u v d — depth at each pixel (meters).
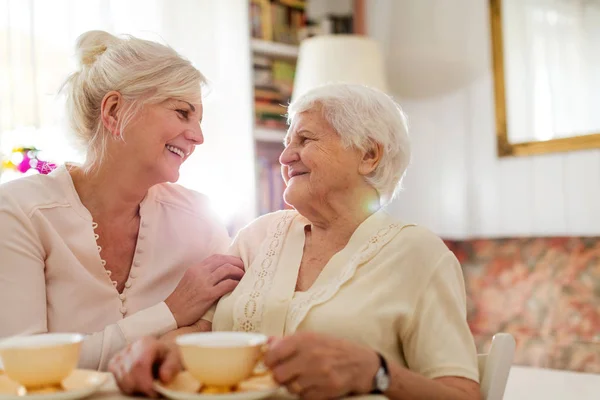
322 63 3.01
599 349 2.27
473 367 0.98
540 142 3.12
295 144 1.21
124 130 1.29
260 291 1.16
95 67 1.32
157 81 1.29
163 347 0.85
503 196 3.26
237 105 3.09
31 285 1.21
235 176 3.06
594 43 2.96
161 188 1.48
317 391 0.77
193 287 1.23
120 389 0.81
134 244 1.40
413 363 1.04
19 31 2.52
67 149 1.44
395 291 1.06
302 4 3.60
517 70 3.21
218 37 3.07
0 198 1.25
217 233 1.49
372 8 3.81
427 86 3.57
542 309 2.56
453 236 3.44
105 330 1.17
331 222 1.20
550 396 1.81
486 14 3.33
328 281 1.12
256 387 0.80
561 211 3.07
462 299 1.07
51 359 0.75
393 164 1.21
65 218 1.30
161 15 2.89
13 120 2.48
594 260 2.52
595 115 2.96
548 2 3.11
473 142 3.38
